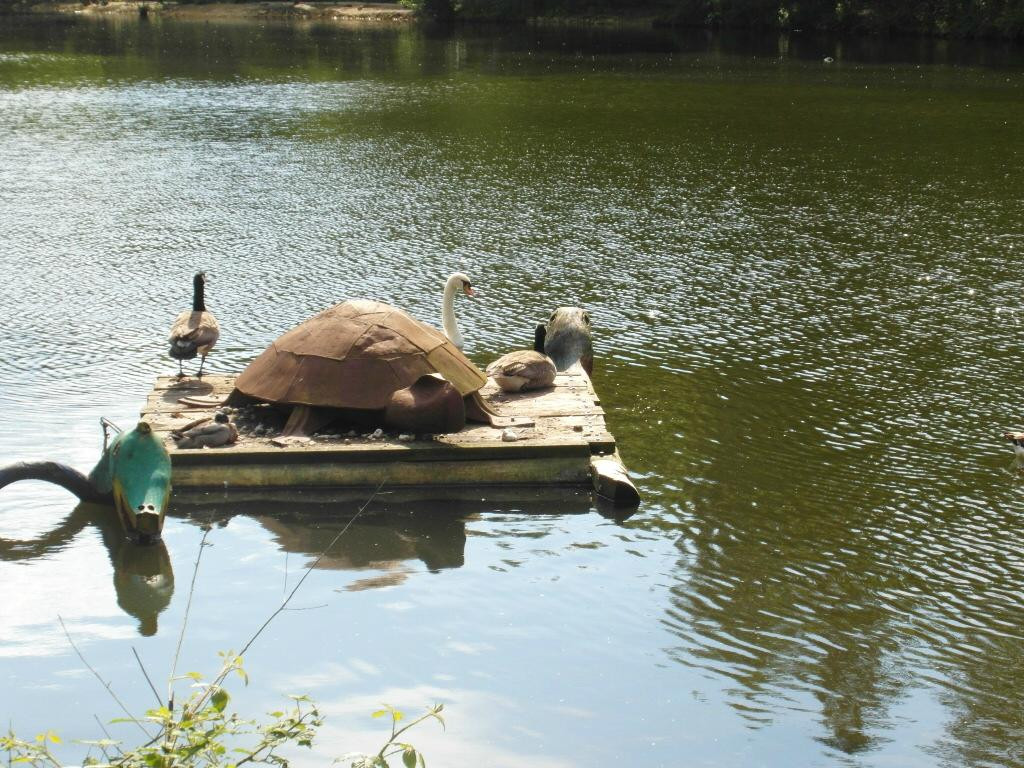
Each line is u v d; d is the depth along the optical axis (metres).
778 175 29.05
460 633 9.00
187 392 13.38
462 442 11.92
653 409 13.91
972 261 21.14
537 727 7.82
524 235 22.80
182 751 5.71
